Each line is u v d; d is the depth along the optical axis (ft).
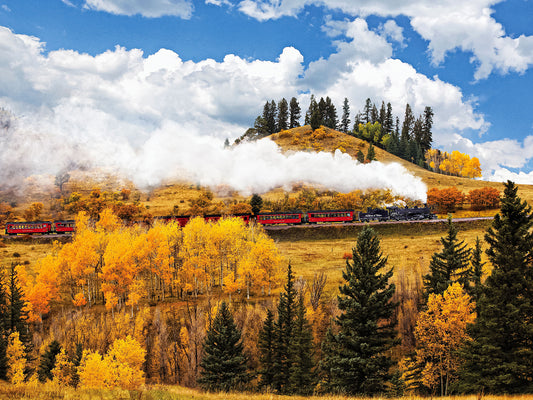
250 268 202.18
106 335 173.58
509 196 89.51
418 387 124.67
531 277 84.94
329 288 204.95
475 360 87.40
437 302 112.16
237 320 172.55
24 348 144.97
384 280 95.30
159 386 104.58
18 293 167.73
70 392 61.05
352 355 92.12
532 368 78.89
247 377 129.39
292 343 123.75
